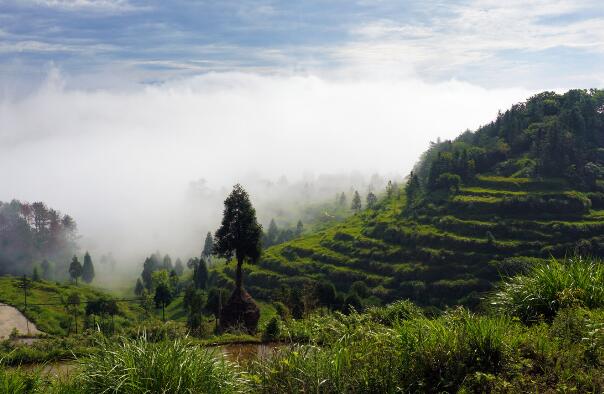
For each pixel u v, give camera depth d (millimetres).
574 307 8234
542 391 6211
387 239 124750
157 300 92438
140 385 6535
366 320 10750
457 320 7914
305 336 12961
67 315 99938
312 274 118562
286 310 27109
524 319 8977
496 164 149125
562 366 6664
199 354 7230
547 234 102062
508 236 106438
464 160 148000
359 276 109562
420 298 94812
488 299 10102
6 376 7188
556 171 127625
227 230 34469
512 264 89250
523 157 145750
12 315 97938
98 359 7352
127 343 7422
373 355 7000
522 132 158500
